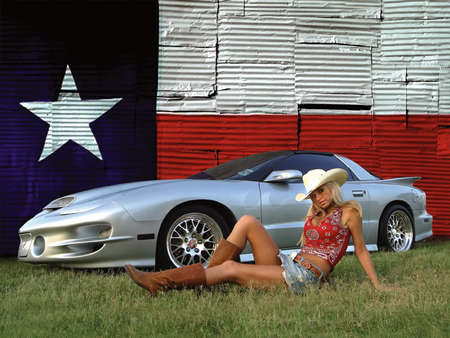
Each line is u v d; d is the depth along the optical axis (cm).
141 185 521
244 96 880
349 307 325
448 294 358
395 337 269
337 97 897
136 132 866
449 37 904
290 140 884
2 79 852
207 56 877
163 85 870
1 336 279
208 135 874
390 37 910
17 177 849
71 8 860
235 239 386
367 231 649
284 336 271
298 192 569
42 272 530
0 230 841
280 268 371
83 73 864
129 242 480
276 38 888
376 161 903
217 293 366
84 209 483
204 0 877
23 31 855
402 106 906
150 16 871
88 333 284
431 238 898
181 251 514
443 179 904
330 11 898
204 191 518
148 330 285
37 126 855
